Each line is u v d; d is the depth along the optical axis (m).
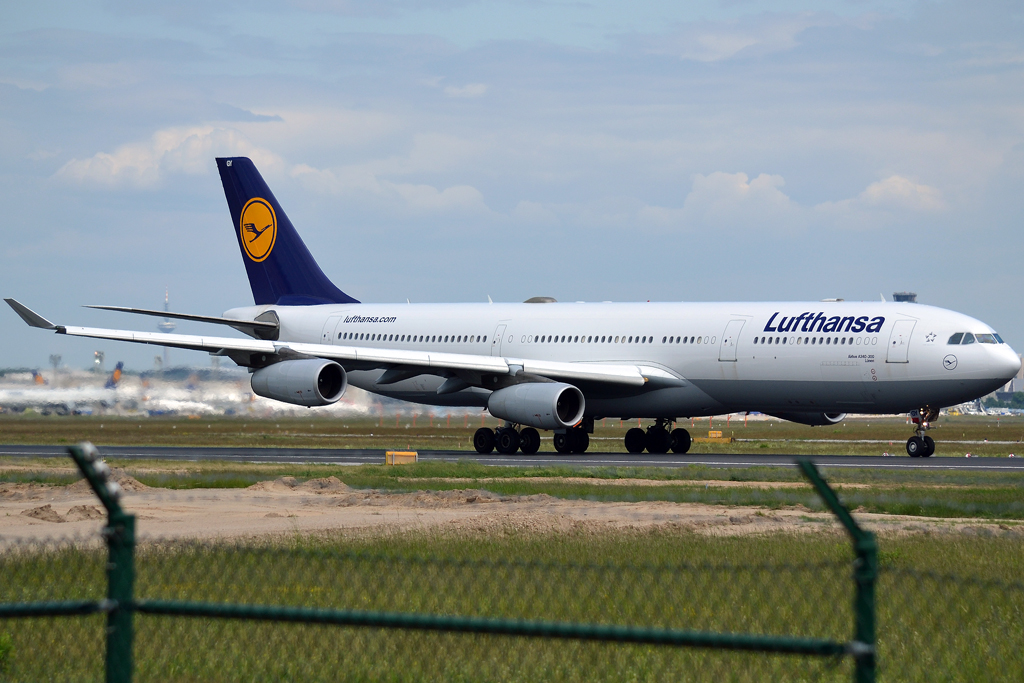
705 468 117.38
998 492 90.75
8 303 136.38
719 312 146.50
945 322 129.88
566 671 34.06
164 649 36.06
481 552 55.59
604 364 151.75
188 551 48.66
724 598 42.03
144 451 162.75
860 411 139.62
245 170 194.88
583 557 53.66
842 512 22.84
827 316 137.12
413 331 175.25
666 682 33.19
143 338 139.50
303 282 193.00
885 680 33.69
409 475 110.25
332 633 37.91
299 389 139.38
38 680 33.59
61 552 51.50
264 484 98.31
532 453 153.75
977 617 40.75
